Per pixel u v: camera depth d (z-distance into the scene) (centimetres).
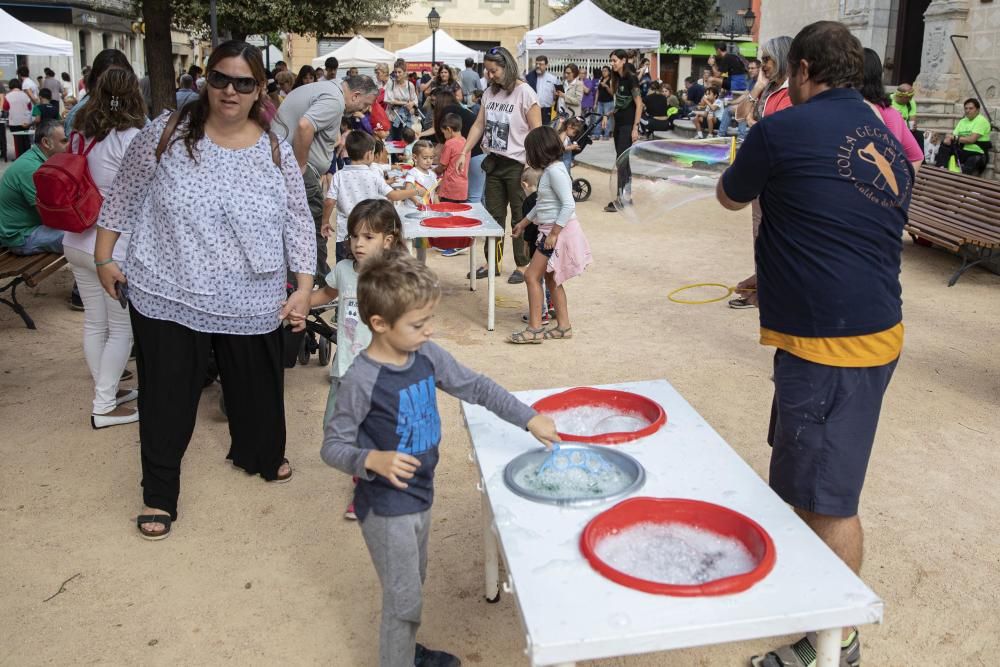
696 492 212
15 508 352
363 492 226
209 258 319
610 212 1073
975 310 632
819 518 247
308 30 1658
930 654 263
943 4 1330
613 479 219
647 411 263
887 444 410
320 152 575
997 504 354
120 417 431
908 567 308
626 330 590
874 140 235
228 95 302
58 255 596
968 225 726
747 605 167
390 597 229
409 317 215
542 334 562
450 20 3300
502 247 738
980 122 1151
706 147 555
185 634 275
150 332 322
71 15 2577
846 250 230
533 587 174
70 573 307
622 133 1039
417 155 700
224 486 372
